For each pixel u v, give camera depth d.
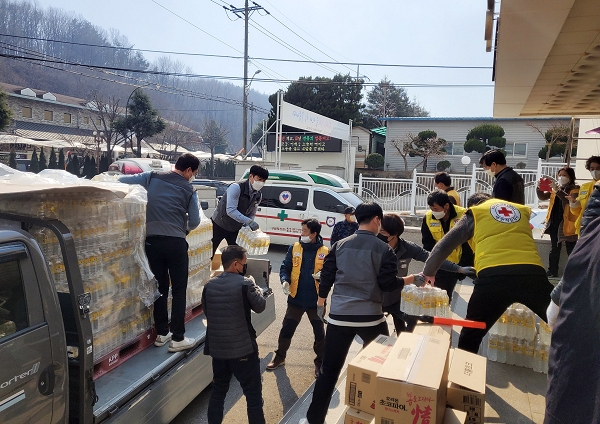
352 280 3.35
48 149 35.38
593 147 10.05
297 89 32.94
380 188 13.41
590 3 4.14
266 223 11.13
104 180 3.99
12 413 2.11
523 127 26.17
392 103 59.19
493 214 3.53
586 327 1.51
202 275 4.71
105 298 3.19
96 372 3.16
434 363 2.45
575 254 1.65
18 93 48.91
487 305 3.41
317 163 23.98
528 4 3.99
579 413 1.48
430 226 5.25
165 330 3.85
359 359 2.77
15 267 2.27
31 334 2.26
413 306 4.36
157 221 3.75
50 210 2.88
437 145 26.00
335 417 3.73
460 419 2.45
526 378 4.16
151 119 35.47
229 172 44.34
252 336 3.40
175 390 3.45
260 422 3.41
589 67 6.17
